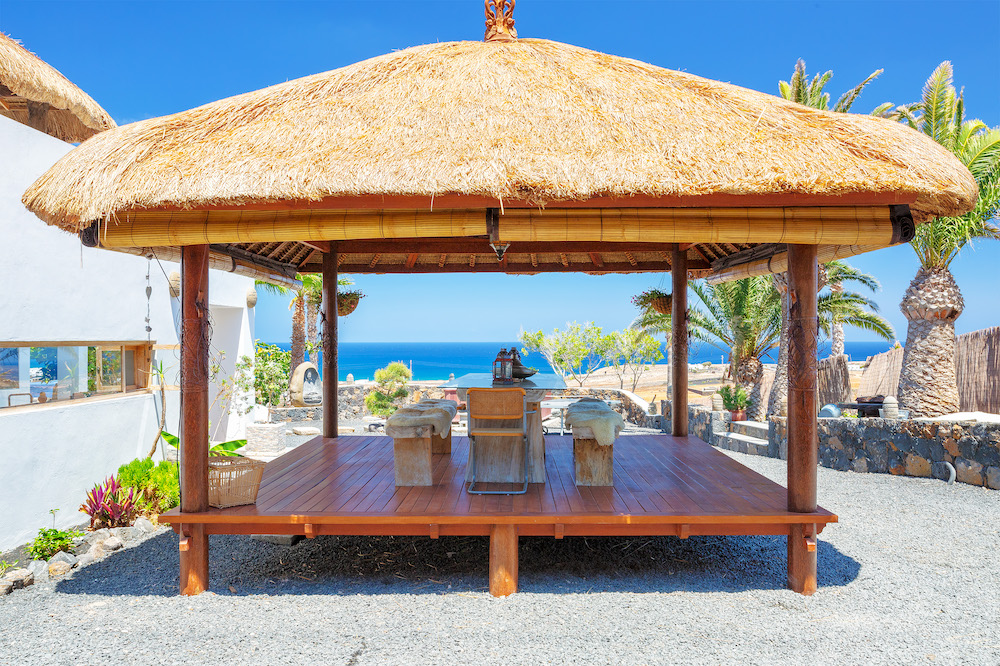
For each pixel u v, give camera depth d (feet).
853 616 13.37
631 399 52.95
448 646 12.01
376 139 13.83
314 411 54.80
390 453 24.34
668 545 18.78
